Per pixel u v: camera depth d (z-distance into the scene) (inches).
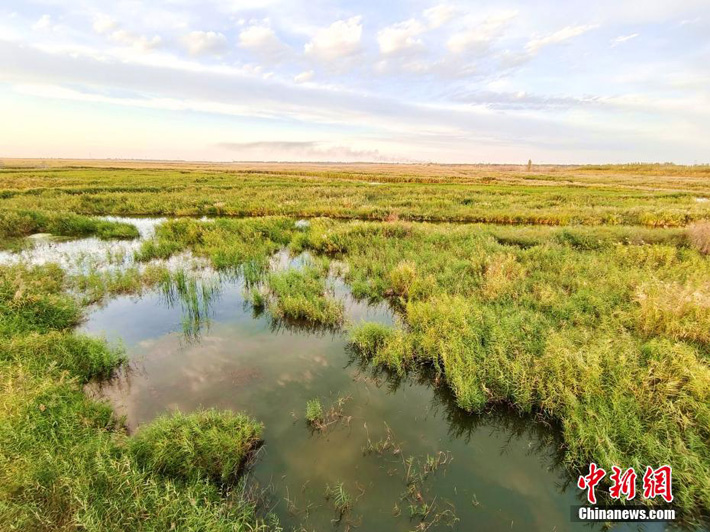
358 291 327.0
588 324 245.0
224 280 368.2
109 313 289.7
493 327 228.1
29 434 137.8
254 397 188.5
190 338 251.0
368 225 550.0
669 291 256.4
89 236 560.1
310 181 1644.9
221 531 111.3
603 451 140.8
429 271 360.5
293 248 486.0
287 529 121.2
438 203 904.3
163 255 438.9
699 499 129.3
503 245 451.5
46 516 110.4
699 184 1925.4
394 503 131.6
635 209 768.9
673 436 148.6
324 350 238.4
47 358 196.9
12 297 261.9
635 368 180.9
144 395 188.9
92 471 125.3
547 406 171.0
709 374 167.0
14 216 562.3
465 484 141.1
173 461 138.6
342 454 153.1
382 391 197.0
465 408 178.2
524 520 127.3
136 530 109.7
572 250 434.6
